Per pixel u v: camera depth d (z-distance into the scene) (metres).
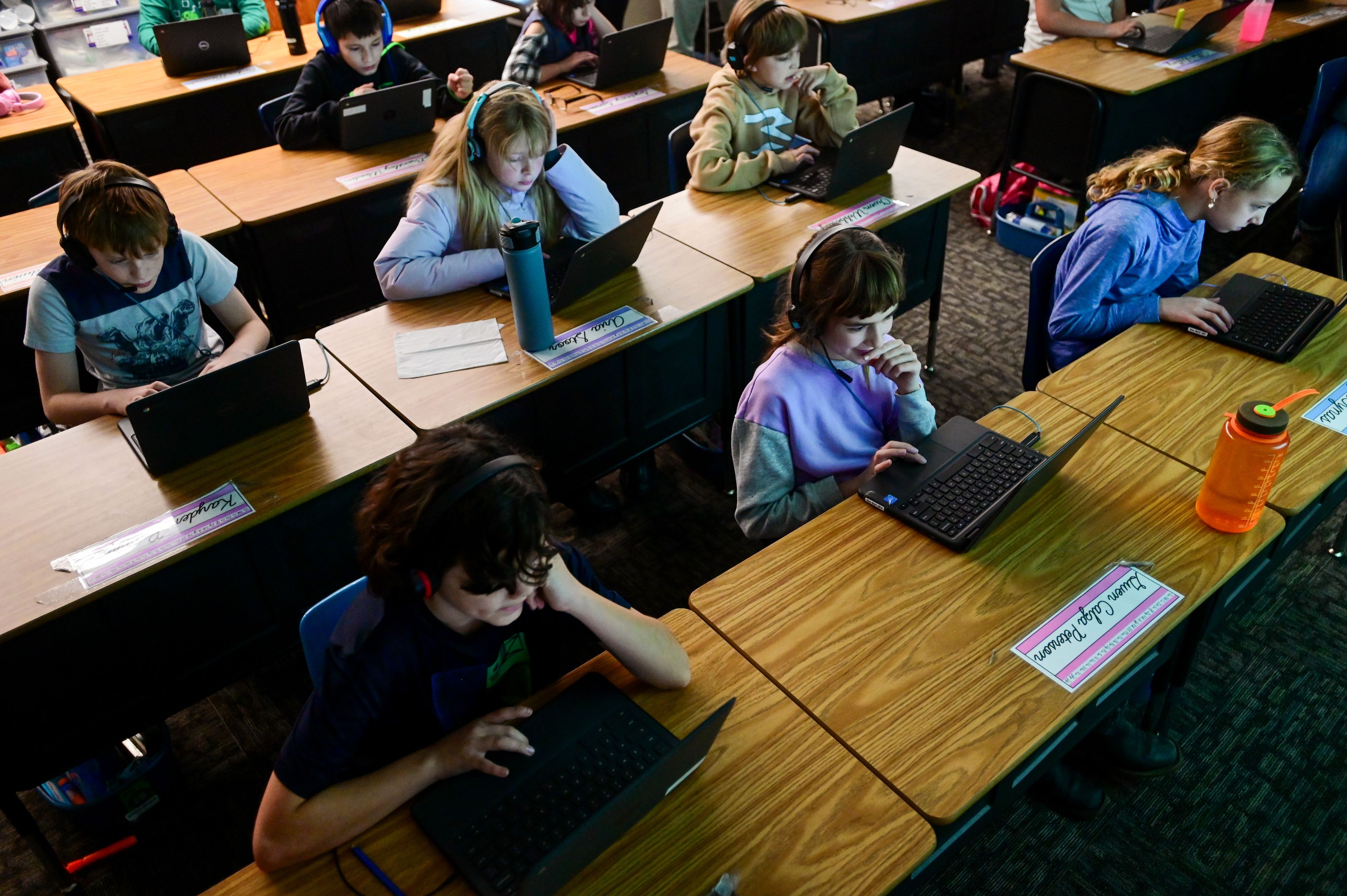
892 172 2.86
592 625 1.24
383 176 3.01
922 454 1.70
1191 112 3.75
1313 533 2.46
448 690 1.17
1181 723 2.03
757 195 2.77
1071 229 3.68
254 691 2.22
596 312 2.24
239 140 3.95
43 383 2.01
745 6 2.69
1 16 4.93
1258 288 2.15
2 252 2.60
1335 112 3.24
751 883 1.08
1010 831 1.84
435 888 1.08
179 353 2.16
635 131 3.72
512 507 0.95
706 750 1.17
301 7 5.32
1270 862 1.76
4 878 1.85
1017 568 1.49
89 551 1.64
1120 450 1.74
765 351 2.55
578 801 1.14
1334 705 2.05
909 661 1.35
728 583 1.50
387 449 1.84
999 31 4.86
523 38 3.72
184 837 1.91
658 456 2.91
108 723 1.74
